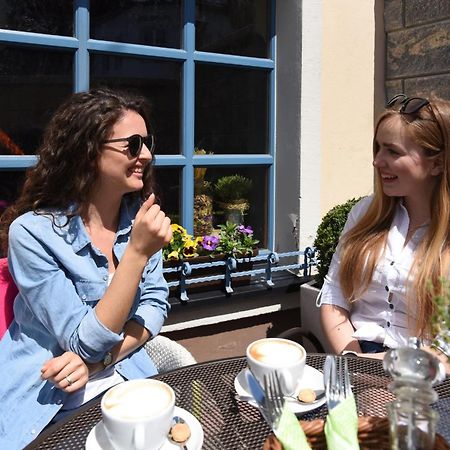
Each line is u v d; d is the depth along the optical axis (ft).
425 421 2.97
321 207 11.62
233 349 10.80
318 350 7.64
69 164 5.74
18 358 5.63
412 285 6.48
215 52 10.65
